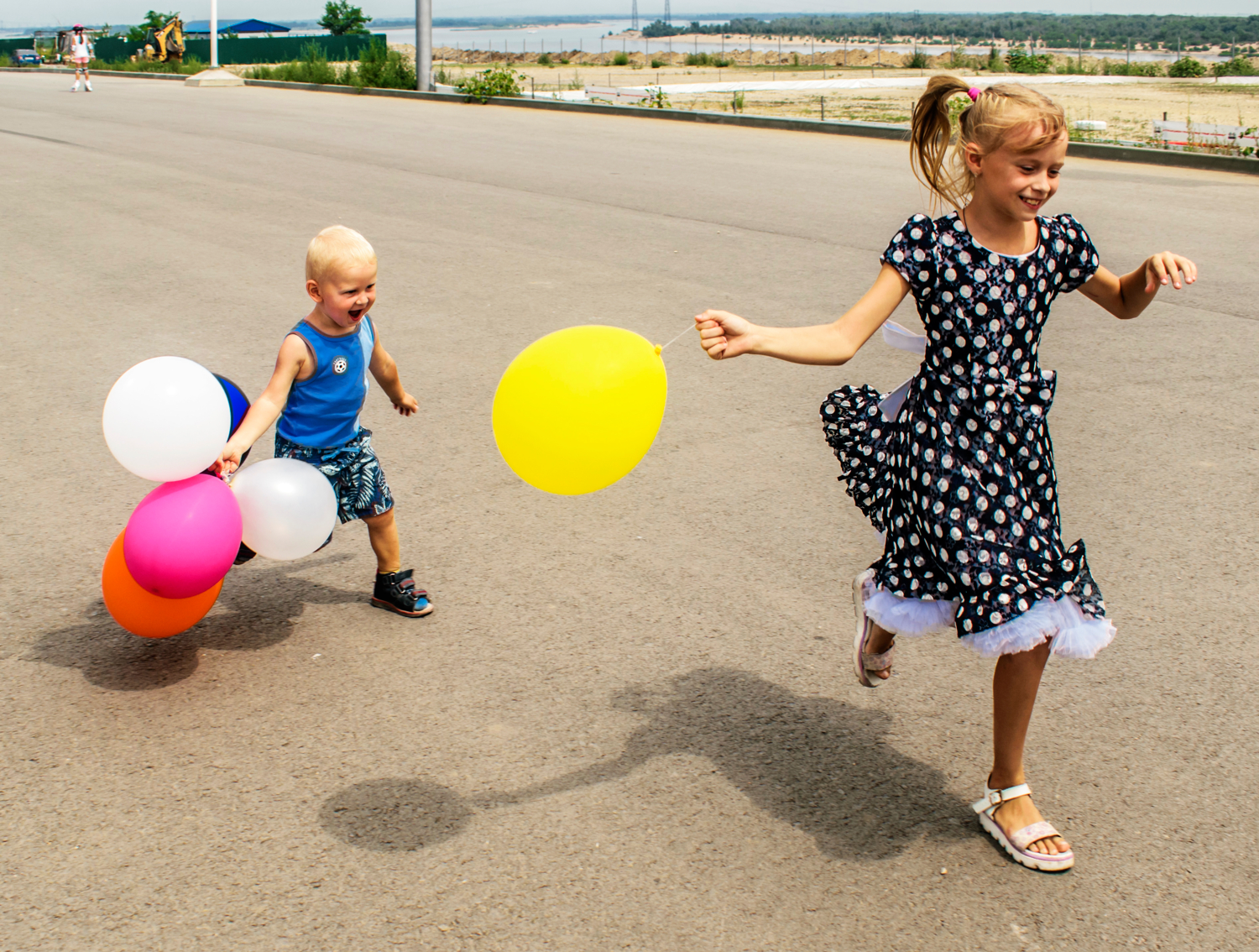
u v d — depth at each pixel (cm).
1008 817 280
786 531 457
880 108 2688
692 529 459
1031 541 268
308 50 4038
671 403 606
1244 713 337
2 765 309
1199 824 290
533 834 285
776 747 321
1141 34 18400
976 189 266
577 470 270
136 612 346
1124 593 408
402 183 1342
